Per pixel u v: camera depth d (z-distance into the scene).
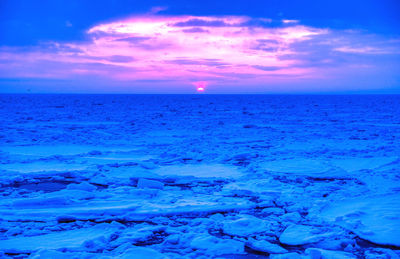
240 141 13.80
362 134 15.85
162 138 14.84
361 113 33.19
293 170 8.34
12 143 12.77
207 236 4.40
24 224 4.86
